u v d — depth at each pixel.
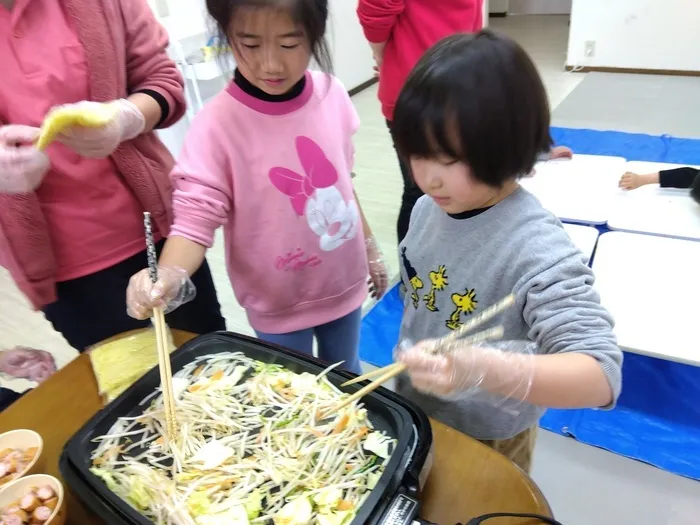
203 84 2.96
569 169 2.04
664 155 2.65
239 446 0.70
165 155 1.15
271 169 1.00
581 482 1.37
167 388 0.72
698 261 1.53
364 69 4.36
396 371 0.68
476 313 0.80
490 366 0.60
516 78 0.65
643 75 3.85
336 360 1.30
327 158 1.05
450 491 0.65
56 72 0.92
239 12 0.79
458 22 1.71
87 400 0.83
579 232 1.69
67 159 0.98
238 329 1.97
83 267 1.07
